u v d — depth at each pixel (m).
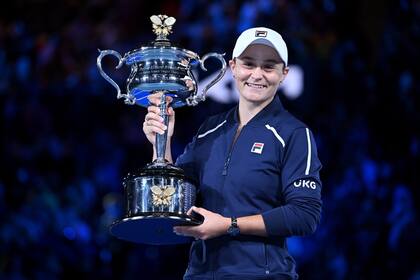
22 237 29.72
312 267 29.22
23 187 31.56
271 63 12.66
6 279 28.95
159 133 12.68
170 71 12.71
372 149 30.36
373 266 27.55
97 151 33.53
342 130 31.53
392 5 33.62
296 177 12.34
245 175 12.48
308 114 32.06
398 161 29.69
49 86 35.03
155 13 36.59
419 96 31.38
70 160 33.25
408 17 33.25
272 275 12.29
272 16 33.28
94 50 35.84
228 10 34.09
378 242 27.70
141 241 13.11
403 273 26.91
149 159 33.44
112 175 33.03
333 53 32.91
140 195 12.18
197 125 32.34
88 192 32.06
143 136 33.75
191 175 13.09
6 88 34.91
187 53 12.84
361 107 31.83
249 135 12.71
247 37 12.64
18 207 30.77
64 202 31.31
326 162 31.12
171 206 12.09
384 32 33.44
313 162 12.49
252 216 12.10
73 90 34.62
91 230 31.09
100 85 34.81
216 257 12.48
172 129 13.06
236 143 12.73
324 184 30.83
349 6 34.19
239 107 13.18
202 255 12.69
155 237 12.99
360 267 27.77
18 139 33.47
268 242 12.48
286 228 12.04
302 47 32.56
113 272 30.42
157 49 12.70
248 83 12.72
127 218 12.06
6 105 34.19
